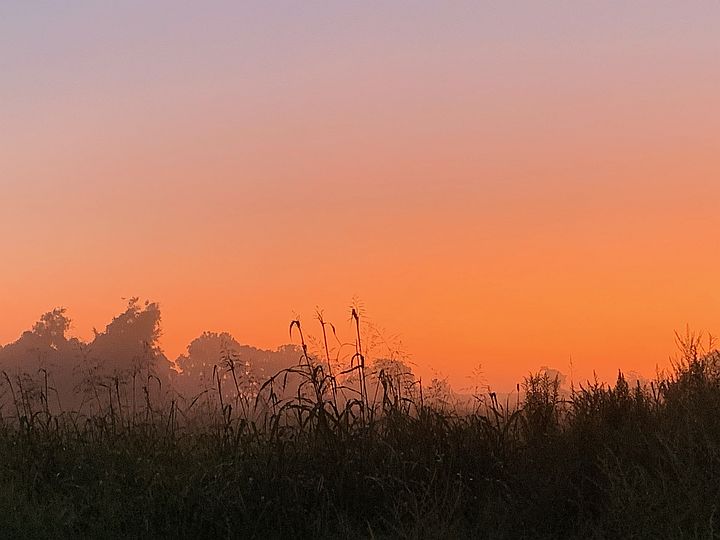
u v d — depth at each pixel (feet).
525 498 24.09
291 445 25.52
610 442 25.07
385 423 26.16
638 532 22.22
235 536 23.70
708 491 22.68
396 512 23.67
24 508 24.86
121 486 25.49
